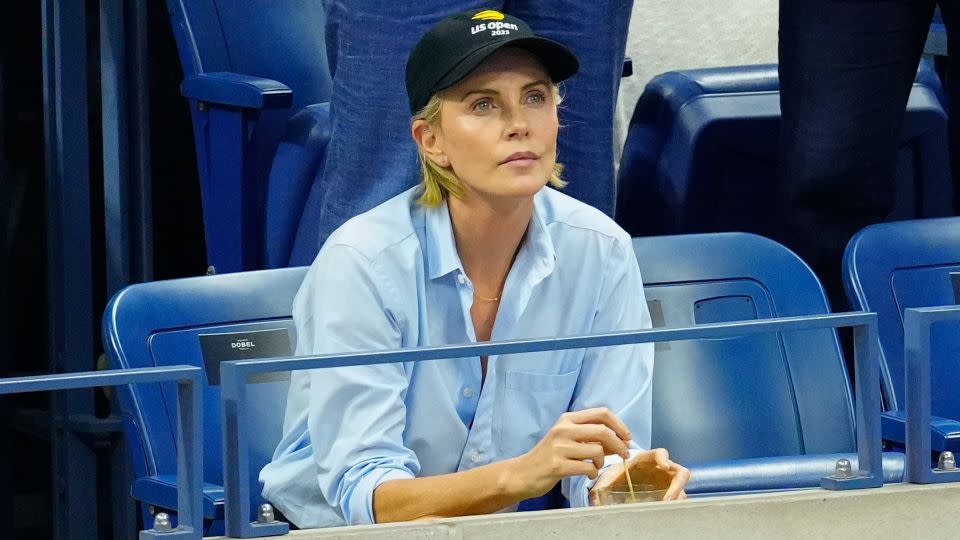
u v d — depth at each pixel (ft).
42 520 47.37
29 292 47.29
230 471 20.75
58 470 40.37
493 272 27.14
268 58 42.11
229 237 39.11
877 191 36.45
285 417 27.66
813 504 21.97
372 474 25.23
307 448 26.76
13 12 45.65
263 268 39.34
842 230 36.88
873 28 34.94
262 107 37.29
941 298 32.83
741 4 46.57
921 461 23.06
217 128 39.06
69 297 39.81
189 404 20.59
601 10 31.58
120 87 39.91
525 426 27.68
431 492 24.70
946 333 32.58
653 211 42.19
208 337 28.40
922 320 22.94
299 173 37.76
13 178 46.83
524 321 27.48
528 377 27.48
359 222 26.76
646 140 42.34
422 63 25.63
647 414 28.19
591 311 27.96
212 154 39.17
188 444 20.61
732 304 31.65
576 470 24.48
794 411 31.22
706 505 21.61
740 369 31.12
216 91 38.52
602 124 32.45
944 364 32.42
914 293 32.65
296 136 38.19
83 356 40.04
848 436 31.40
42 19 40.34
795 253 35.24
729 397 30.86
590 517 21.18
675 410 30.53
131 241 40.60
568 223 27.78
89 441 39.63
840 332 37.68
